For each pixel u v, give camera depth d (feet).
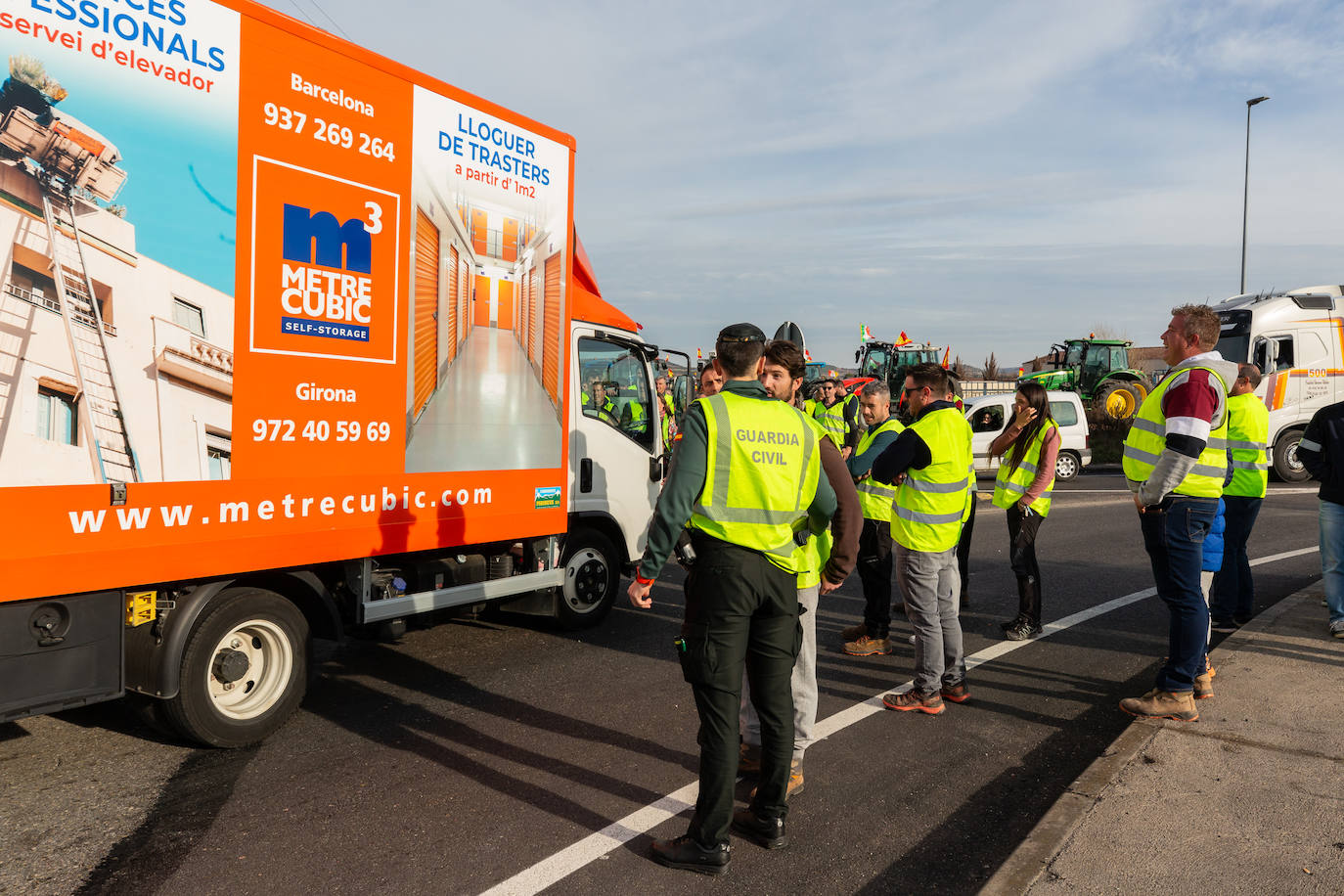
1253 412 21.03
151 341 11.69
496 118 17.07
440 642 20.43
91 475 11.14
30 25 10.45
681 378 28.19
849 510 11.75
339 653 19.30
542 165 18.31
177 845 10.83
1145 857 10.05
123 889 9.82
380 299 14.75
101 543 11.29
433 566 17.40
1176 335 14.78
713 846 10.28
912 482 15.75
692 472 10.09
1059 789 12.97
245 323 12.78
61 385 10.80
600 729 15.06
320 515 14.02
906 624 23.11
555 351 18.95
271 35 13.00
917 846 11.21
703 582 10.25
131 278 11.45
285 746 14.05
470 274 16.67
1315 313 58.85
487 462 17.21
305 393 13.69
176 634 12.78
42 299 10.59
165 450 11.91
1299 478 58.59
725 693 10.23
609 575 22.15
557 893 9.91
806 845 11.19
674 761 13.74
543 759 13.73
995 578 28.78
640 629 21.88
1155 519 14.69
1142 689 17.61
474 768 13.34
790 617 10.80
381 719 15.35
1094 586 27.35
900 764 13.80
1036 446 20.74
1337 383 58.90
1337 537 19.39
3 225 10.23
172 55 11.84
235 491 12.79
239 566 12.92
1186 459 13.82
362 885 9.98
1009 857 10.08
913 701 16.20
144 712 13.46
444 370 16.17
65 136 10.76
